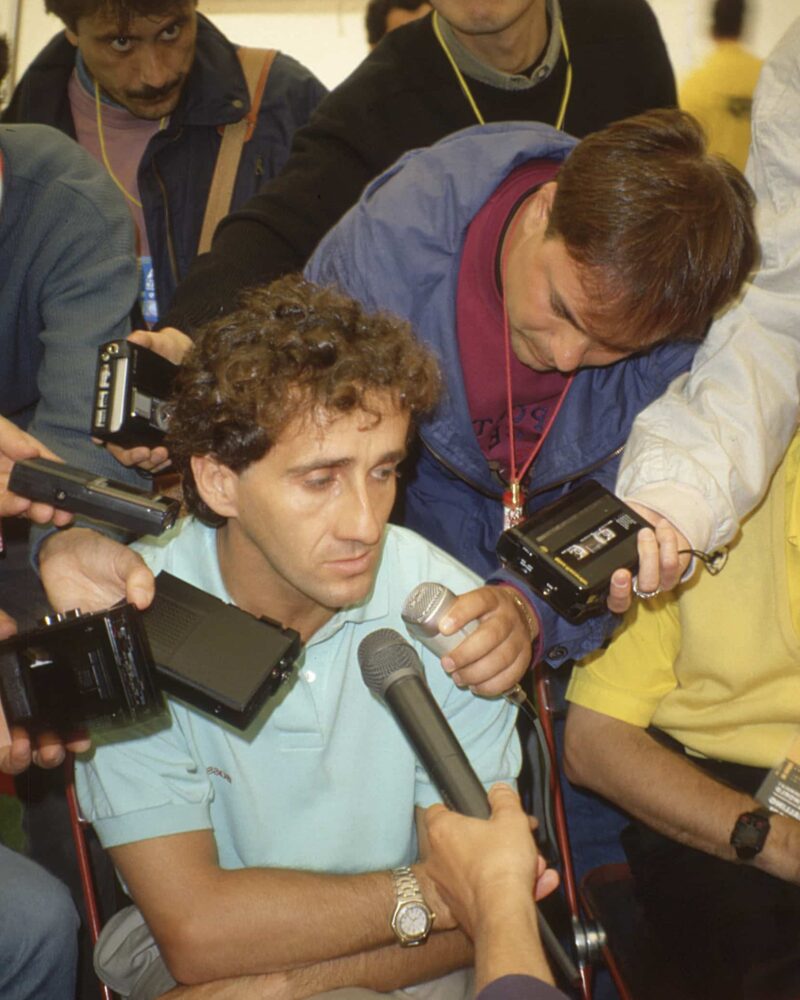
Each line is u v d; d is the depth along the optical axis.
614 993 2.68
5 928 1.97
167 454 2.16
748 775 2.44
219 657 1.71
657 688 2.45
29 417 2.57
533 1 2.77
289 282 1.82
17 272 2.39
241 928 1.85
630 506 2.14
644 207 1.93
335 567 1.76
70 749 1.75
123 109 3.27
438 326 2.30
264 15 3.88
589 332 2.04
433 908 1.89
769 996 2.21
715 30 3.54
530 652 2.02
